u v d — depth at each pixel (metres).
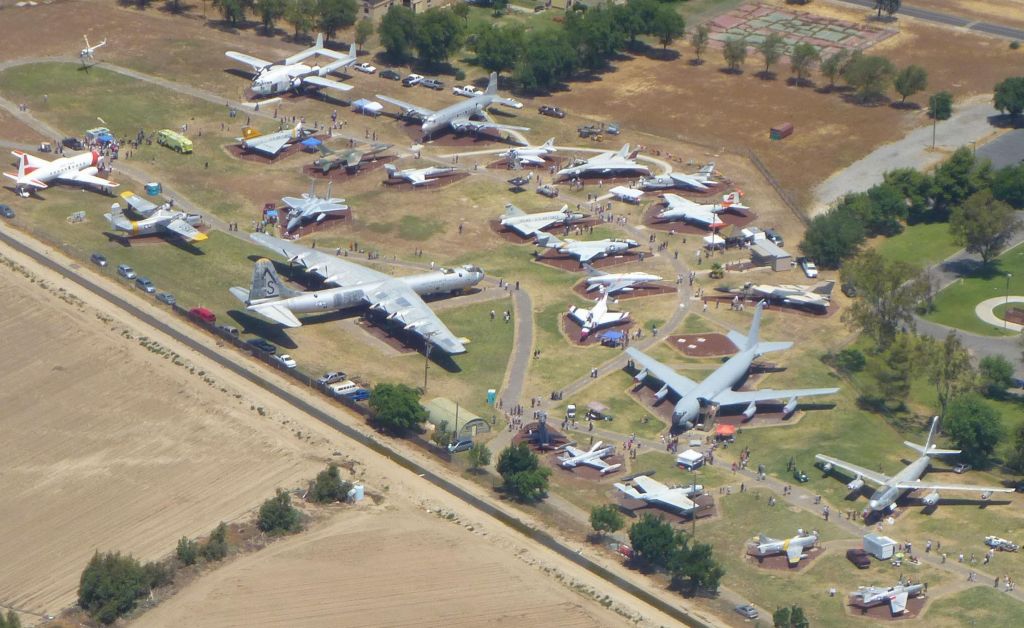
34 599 199.00
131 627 193.12
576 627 196.88
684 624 199.50
